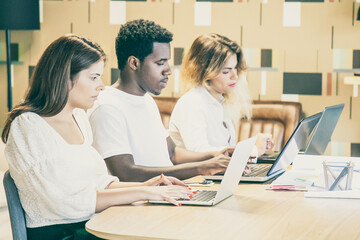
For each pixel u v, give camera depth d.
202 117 3.20
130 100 2.69
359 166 2.58
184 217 1.80
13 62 5.28
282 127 4.57
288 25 4.96
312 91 4.98
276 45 4.99
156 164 2.76
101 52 2.13
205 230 1.63
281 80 5.01
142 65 2.65
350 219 1.76
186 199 2.02
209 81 3.30
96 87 2.10
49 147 1.97
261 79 5.04
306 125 2.60
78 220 2.05
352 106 4.95
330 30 4.91
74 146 2.04
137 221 1.75
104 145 2.55
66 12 5.18
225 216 1.80
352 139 4.97
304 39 4.95
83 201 2.00
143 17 5.11
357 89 4.92
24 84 5.29
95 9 5.14
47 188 1.95
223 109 3.45
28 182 1.96
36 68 2.06
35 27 4.77
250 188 2.33
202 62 3.24
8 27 4.71
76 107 2.12
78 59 2.04
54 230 2.01
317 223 1.71
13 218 1.94
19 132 1.97
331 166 2.22
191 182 2.47
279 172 2.70
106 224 1.72
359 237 1.56
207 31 5.07
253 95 5.06
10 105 4.92
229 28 5.03
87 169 2.06
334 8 4.90
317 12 4.92
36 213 2.00
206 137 3.16
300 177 2.52
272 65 5.01
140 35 2.63
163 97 4.86
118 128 2.59
